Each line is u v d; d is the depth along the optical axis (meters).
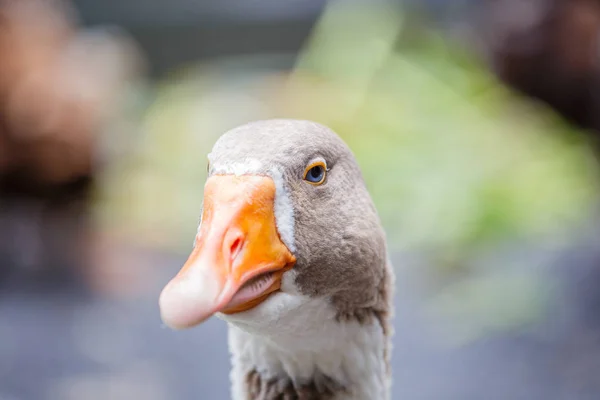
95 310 1.22
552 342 1.07
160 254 1.46
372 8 1.80
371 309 0.58
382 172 1.46
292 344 0.57
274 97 1.76
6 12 1.18
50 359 1.06
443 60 1.67
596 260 1.24
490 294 1.18
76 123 1.25
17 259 1.32
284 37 2.01
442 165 1.46
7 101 1.19
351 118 1.58
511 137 1.49
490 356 1.05
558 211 1.38
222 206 0.53
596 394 0.94
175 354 1.10
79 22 1.89
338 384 0.58
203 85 1.94
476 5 1.29
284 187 0.54
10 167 1.24
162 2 1.92
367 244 0.56
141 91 1.91
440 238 1.36
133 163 1.65
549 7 1.05
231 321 0.55
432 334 1.12
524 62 1.11
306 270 0.55
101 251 1.39
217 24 1.97
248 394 0.59
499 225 1.37
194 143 1.75
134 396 0.96
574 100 1.13
